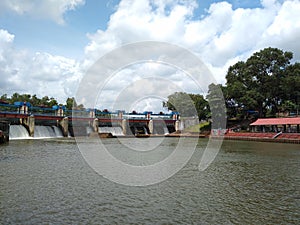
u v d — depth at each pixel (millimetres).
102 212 12219
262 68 84625
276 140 58688
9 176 19250
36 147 40406
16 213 11852
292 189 16891
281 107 79125
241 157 33094
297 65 84125
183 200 14281
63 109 72438
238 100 82125
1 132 45531
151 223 11086
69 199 13984
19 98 105062
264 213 12469
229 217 11906
